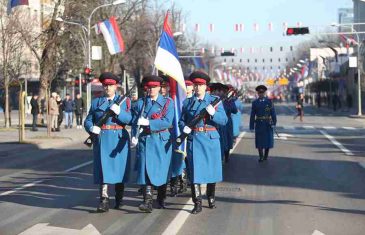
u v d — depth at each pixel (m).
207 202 9.75
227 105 14.75
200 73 8.74
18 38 32.56
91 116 8.91
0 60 32.06
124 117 8.69
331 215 8.74
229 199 10.07
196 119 8.56
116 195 9.20
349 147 20.06
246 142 22.25
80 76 43.62
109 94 8.84
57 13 34.47
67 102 32.22
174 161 9.48
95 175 8.92
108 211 9.05
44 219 8.49
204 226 8.03
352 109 67.06
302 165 14.88
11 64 30.83
